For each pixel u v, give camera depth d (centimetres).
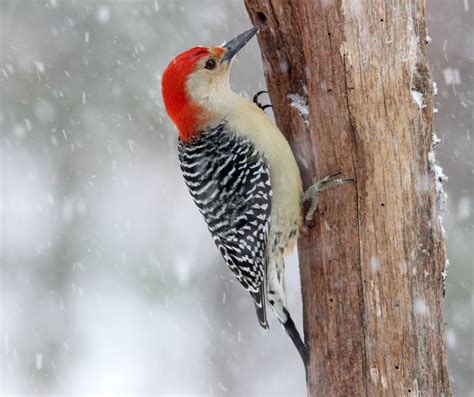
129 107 1526
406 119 778
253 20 836
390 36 766
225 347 1586
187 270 1630
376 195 788
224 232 920
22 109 1556
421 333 791
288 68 850
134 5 1507
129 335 1581
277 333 1608
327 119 799
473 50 1443
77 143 1567
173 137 1575
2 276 1608
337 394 824
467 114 1414
